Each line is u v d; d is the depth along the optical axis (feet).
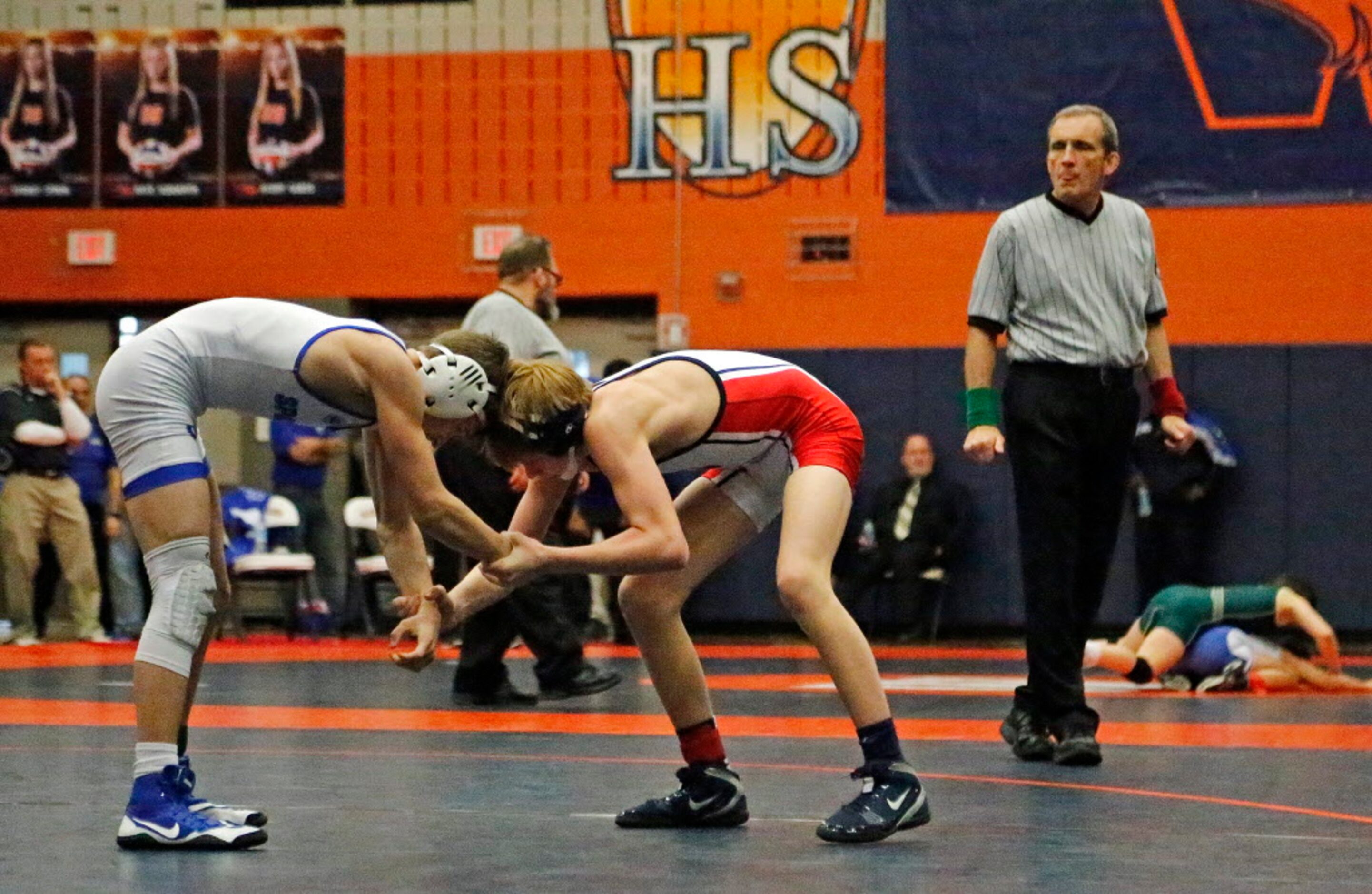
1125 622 87.66
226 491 94.48
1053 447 39.14
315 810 31.81
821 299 93.30
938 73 92.48
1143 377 85.81
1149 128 90.84
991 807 32.27
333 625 88.43
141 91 98.17
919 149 92.58
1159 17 90.63
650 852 27.32
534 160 95.71
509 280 52.54
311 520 87.71
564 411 27.53
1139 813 31.63
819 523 28.76
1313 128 89.61
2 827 29.81
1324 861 26.71
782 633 91.50
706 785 29.84
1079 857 26.94
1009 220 39.78
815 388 30.07
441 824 30.09
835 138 93.25
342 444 89.76
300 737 44.34
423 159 96.48
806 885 24.53
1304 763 39.22
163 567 27.89
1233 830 29.68
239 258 97.71
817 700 56.08
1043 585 39.19
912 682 63.93
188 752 41.14
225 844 27.43
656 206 94.73
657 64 94.58
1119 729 46.65
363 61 96.89
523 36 95.76
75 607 84.07
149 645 27.68
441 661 72.02
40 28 98.63
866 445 90.48
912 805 28.53
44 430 82.33
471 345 27.78
